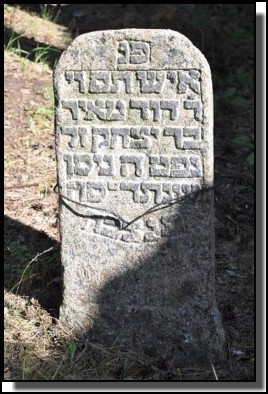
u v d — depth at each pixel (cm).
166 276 303
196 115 291
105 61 294
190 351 305
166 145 295
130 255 304
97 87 296
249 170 434
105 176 301
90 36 293
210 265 300
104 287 308
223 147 456
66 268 310
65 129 301
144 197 300
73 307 312
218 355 304
